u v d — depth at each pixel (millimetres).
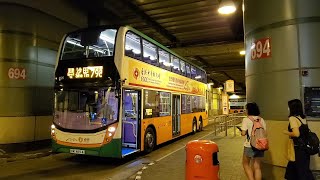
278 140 7344
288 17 7375
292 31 7305
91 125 9336
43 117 13688
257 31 8102
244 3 8945
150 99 11555
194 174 5070
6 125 12211
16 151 12016
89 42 10008
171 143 14516
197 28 17984
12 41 12547
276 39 7562
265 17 7832
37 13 13562
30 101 13039
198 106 18828
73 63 9977
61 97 9969
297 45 7219
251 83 8359
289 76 7270
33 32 13297
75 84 9781
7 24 12461
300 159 5246
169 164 9164
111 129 9148
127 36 9914
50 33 14297
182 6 14289
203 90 20328
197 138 16203
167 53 13719
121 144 9273
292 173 5484
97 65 9602
